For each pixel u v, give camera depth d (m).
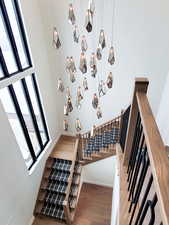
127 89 4.61
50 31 4.16
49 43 4.34
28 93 3.89
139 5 3.48
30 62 3.84
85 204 5.16
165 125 3.75
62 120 5.62
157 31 3.71
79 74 4.63
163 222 0.60
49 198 4.47
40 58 4.14
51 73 4.79
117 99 4.82
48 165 4.87
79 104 3.25
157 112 4.71
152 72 4.25
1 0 2.88
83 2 3.62
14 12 3.24
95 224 4.58
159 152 0.84
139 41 3.90
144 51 4.00
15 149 3.26
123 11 3.61
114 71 4.41
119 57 4.19
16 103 3.46
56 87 5.00
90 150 5.04
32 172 4.02
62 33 4.14
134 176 1.53
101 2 3.60
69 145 5.48
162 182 0.70
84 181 5.95
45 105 4.61
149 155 0.87
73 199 4.73
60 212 4.32
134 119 1.64
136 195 1.36
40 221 4.27
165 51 3.91
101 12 3.71
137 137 1.55
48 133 5.01
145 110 1.19
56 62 4.59
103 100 4.91
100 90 3.03
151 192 1.78
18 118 3.65
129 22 3.71
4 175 2.99
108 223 4.61
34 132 4.46
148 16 3.57
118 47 4.07
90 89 4.79
